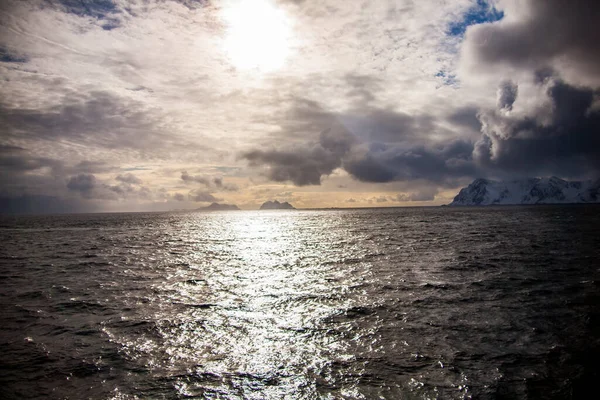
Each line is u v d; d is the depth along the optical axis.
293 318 14.77
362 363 10.39
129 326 13.95
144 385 9.33
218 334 13.00
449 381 9.28
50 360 10.88
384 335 12.59
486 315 14.60
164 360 10.83
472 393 8.70
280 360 10.72
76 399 8.70
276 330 13.34
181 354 11.25
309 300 17.52
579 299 16.70
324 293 18.88
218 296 18.67
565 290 18.44
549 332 12.66
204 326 13.88
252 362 10.60
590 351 11.06
